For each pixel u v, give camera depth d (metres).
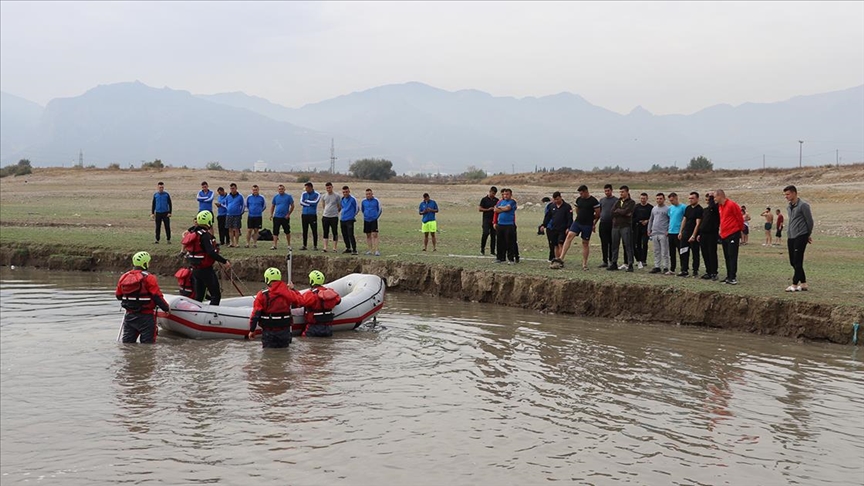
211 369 11.70
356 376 11.30
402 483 7.52
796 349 13.14
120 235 26.78
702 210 17.00
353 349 13.12
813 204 46.19
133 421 9.27
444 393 10.44
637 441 8.68
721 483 7.59
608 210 18.48
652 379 11.16
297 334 14.20
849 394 10.46
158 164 90.94
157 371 11.56
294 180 84.94
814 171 67.38
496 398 10.21
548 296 17.02
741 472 7.86
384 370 11.66
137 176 74.44
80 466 7.93
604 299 16.27
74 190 58.03
